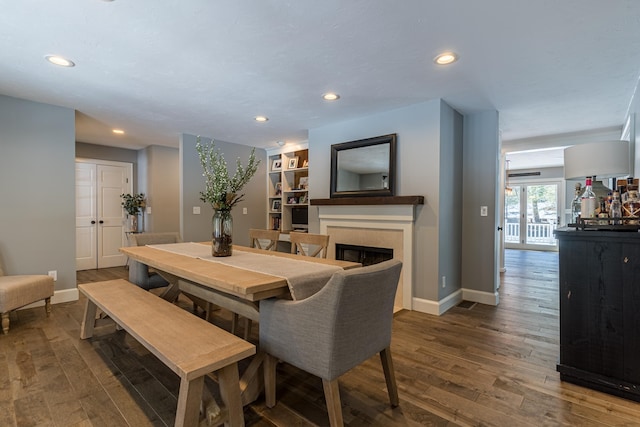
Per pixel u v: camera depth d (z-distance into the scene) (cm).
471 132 373
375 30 197
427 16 183
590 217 203
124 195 580
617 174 221
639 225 186
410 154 340
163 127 435
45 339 258
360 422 161
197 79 273
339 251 396
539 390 191
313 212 438
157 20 187
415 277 338
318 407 175
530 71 254
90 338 259
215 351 144
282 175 554
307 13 180
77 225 542
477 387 193
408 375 207
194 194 484
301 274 182
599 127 422
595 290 192
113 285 262
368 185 370
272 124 415
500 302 373
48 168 342
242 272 188
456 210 364
